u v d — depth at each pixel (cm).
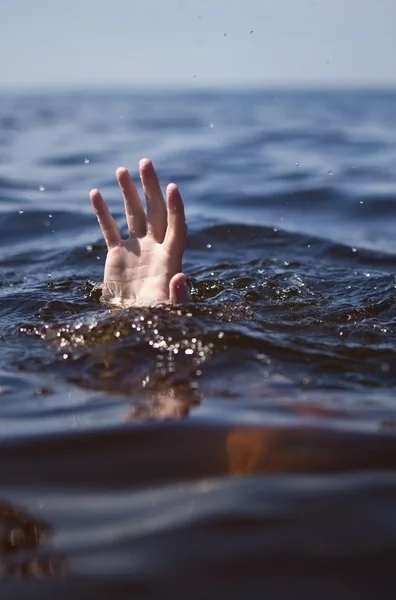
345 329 300
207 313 300
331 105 3381
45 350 278
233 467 190
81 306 323
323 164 988
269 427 211
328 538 155
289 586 141
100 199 325
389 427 212
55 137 1472
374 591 139
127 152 1174
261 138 1391
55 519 169
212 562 149
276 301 342
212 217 618
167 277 315
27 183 836
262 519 163
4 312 328
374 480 180
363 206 696
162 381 248
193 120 2064
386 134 1480
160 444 203
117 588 142
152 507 172
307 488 177
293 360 266
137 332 279
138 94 6750
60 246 524
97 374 256
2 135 1500
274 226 568
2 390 247
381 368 262
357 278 399
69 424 218
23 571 149
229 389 242
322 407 228
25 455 200
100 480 186
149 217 324
